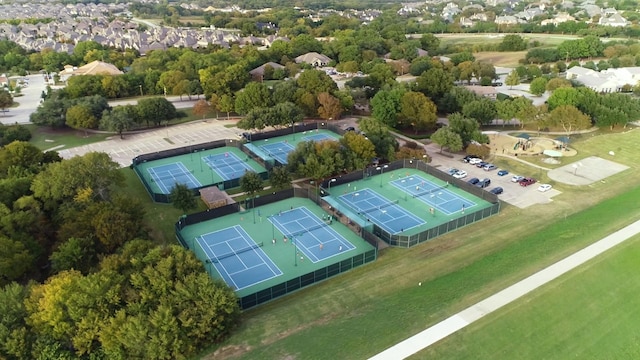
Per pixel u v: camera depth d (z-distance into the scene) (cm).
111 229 7606
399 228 9450
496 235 8944
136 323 5528
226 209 9994
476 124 13625
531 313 6425
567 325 6316
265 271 8069
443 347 5844
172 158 13425
